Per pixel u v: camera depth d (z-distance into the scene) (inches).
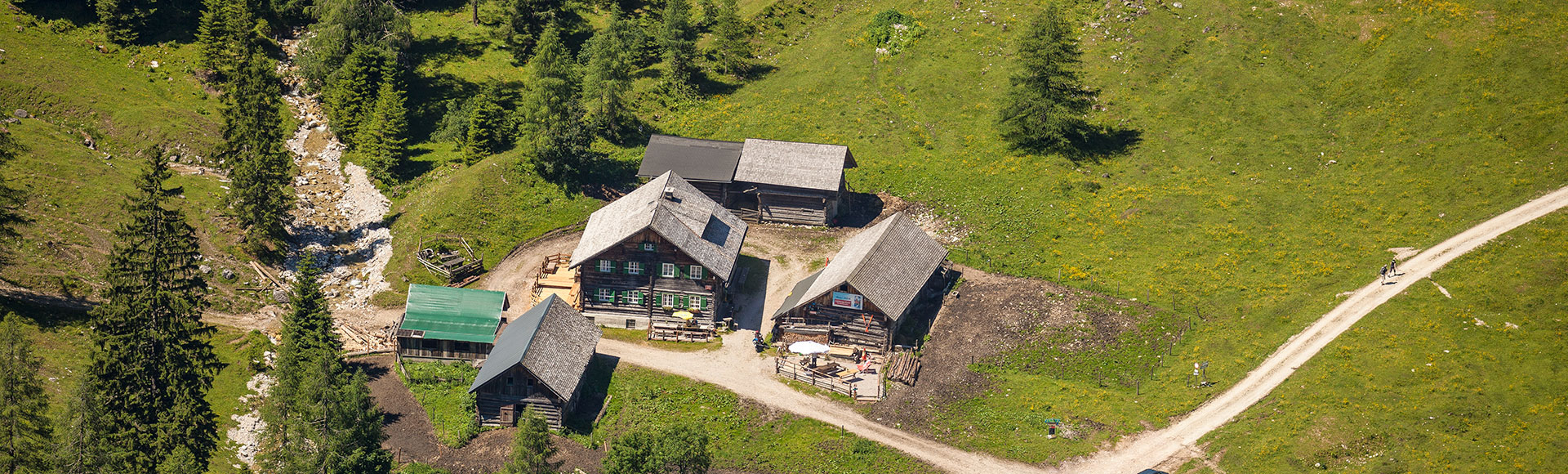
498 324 3208.7
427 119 4392.2
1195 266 3459.6
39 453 2475.4
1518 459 2532.0
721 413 2925.7
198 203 3649.1
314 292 2977.4
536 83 4020.7
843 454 2768.2
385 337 3257.9
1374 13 4382.4
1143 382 2999.5
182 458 2475.4
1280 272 3385.8
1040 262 3555.6
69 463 2391.7
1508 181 3565.5
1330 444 2647.6
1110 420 2849.4
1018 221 3774.6
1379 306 3129.9
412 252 3619.6
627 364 3132.4
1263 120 4097.0
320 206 3860.7
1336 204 3654.0
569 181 3986.2
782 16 5044.3
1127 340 3154.5
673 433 2438.5
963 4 4891.7
